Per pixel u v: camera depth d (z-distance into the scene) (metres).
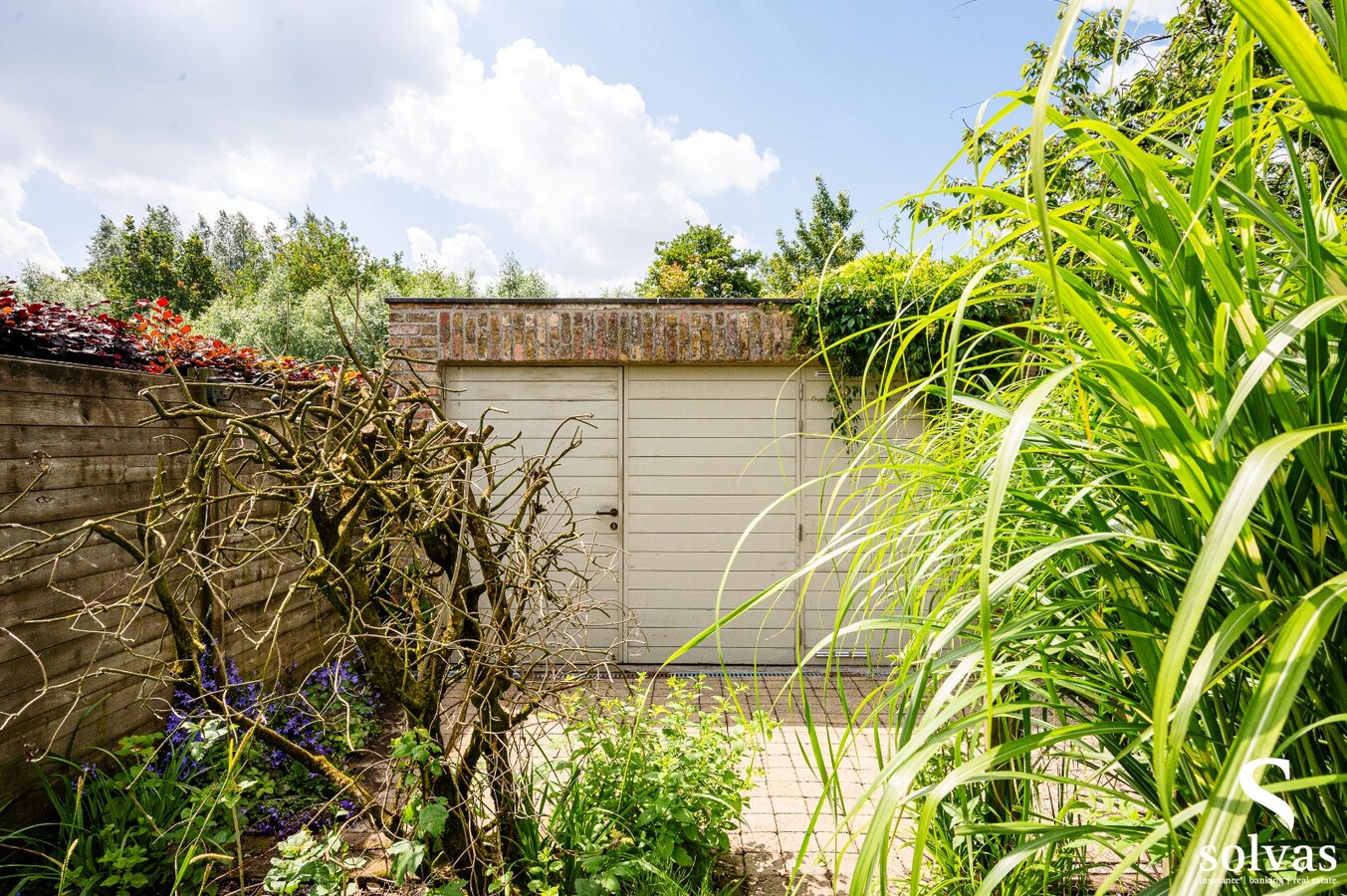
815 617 4.88
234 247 43.47
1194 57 3.38
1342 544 0.63
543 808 2.17
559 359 4.88
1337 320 0.66
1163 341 0.97
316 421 2.46
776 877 2.38
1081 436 1.02
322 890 1.66
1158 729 0.46
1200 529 0.69
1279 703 0.46
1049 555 0.66
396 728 3.66
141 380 2.70
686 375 4.98
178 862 2.16
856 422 4.80
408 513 2.03
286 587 3.60
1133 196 0.75
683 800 2.25
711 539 4.98
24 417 2.18
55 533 2.28
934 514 1.01
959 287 1.83
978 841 1.57
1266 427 0.67
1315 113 0.52
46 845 2.17
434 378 4.86
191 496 2.00
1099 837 0.87
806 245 20.53
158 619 2.74
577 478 4.99
